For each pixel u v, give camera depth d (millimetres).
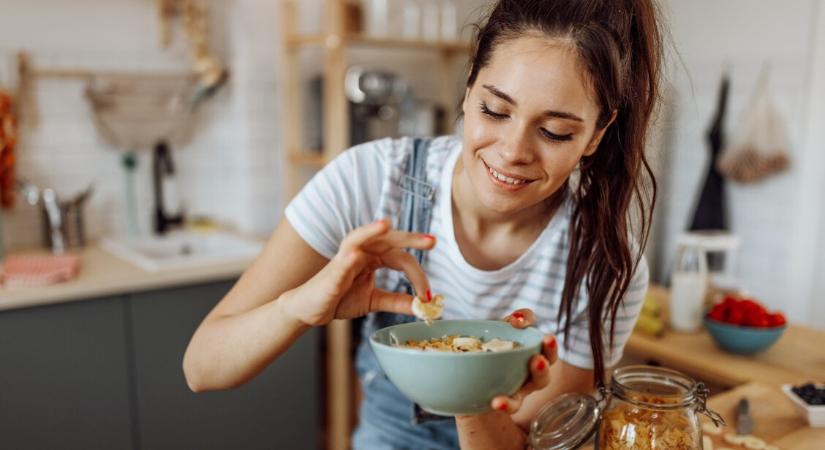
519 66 749
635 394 820
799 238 2467
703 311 1783
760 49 2506
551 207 995
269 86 2783
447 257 1018
